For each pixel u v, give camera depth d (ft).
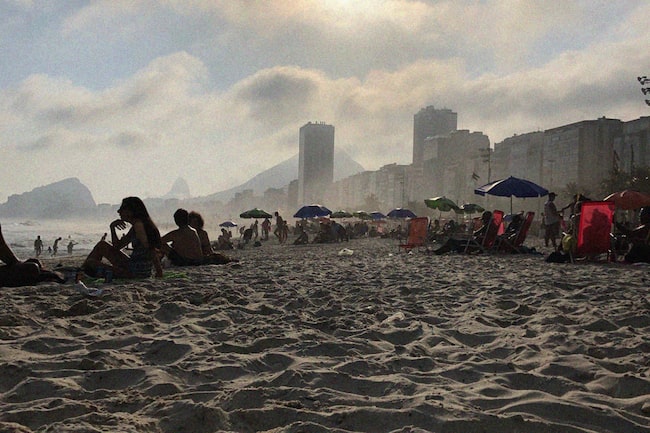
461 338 11.70
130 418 6.38
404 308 15.23
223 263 31.32
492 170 401.70
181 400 7.06
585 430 6.23
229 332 11.69
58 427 5.85
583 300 16.11
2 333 10.80
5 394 7.41
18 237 300.61
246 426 6.48
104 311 13.60
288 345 10.48
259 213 98.02
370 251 54.54
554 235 48.32
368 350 10.29
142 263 20.99
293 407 7.00
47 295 15.94
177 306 14.21
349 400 7.25
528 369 9.12
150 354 9.77
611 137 302.86
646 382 7.73
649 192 155.74
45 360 8.98
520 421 6.36
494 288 19.36
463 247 42.47
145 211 21.25
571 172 307.58
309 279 22.62
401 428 6.30
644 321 12.73
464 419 6.40
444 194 451.53
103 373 8.38
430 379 8.32
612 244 31.35
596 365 8.82
